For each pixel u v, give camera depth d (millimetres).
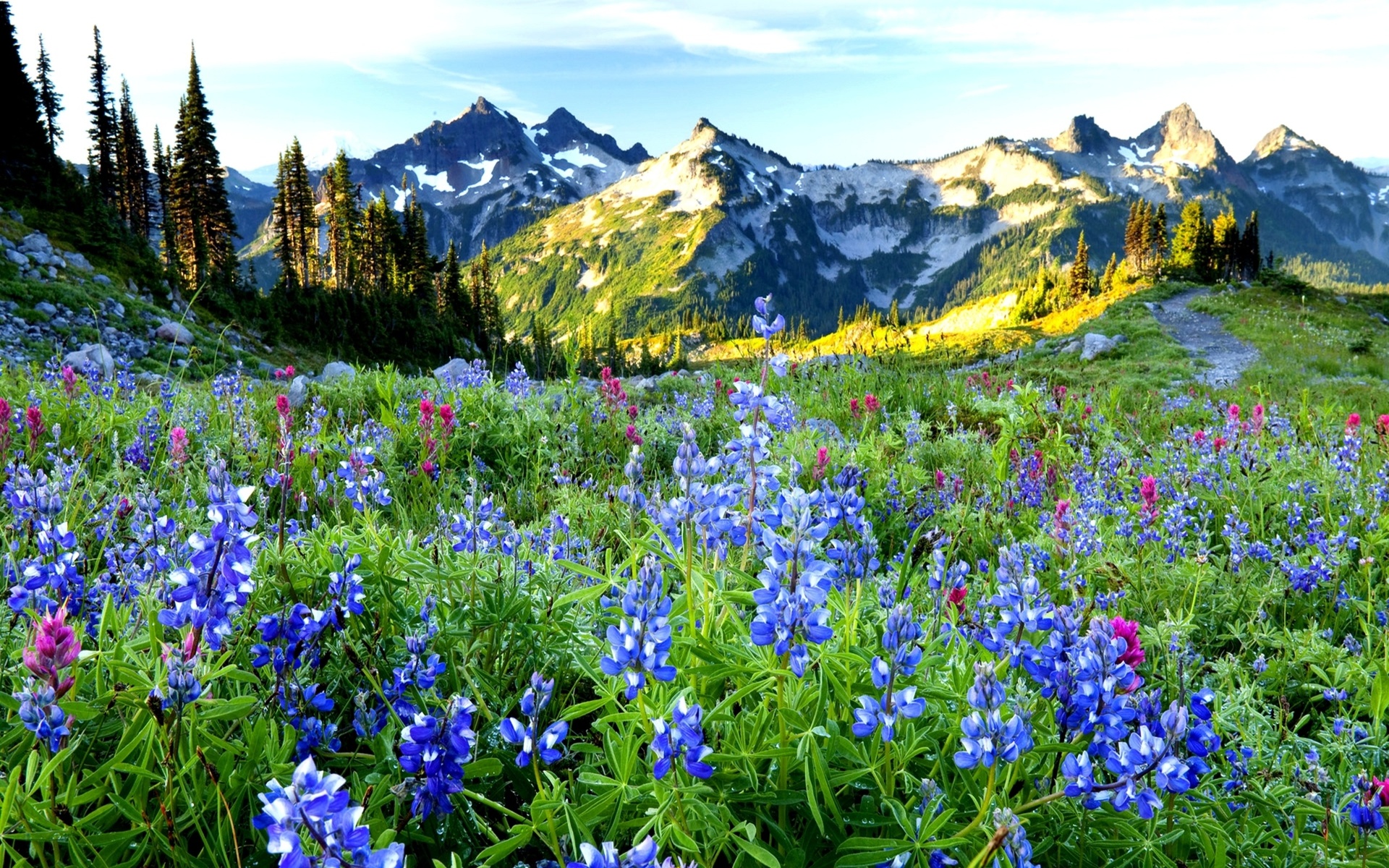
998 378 13227
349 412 9219
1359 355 36625
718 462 2730
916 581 4070
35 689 1811
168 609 2219
